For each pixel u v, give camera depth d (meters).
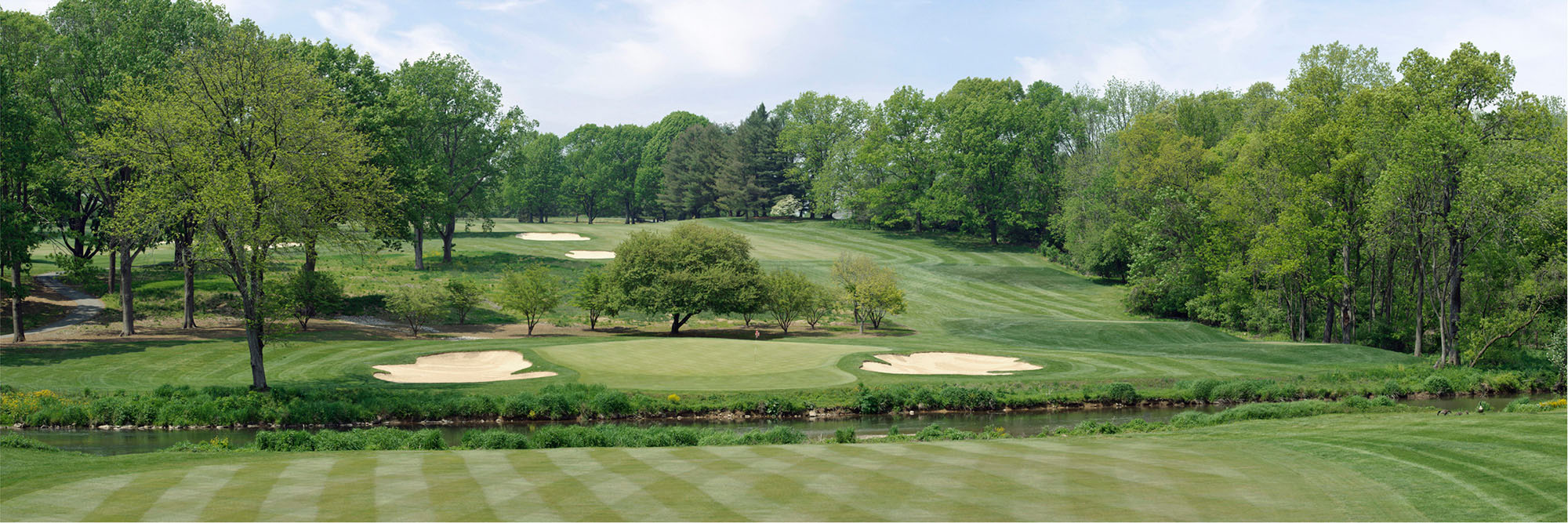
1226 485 12.16
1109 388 34.22
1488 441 15.80
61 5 45.31
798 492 11.79
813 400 31.48
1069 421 29.97
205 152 29.58
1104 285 74.31
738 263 55.44
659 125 162.88
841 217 119.38
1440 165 39.44
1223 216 55.28
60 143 41.59
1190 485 12.15
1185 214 61.12
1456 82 41.81
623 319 60.09
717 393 31.70
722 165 126.31
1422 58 43.25
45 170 40.00
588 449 17.73
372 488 12.37
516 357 39.94
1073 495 11.42
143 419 27.39
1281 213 49.62
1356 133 45.88
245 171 29.17
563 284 67.06
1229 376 37.41
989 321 59.56
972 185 93.62
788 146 119.81
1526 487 11.93
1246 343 48.59
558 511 10.67
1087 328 55.12
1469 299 46.75
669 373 35.84
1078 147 94.06
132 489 12.27
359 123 50.44
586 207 145.38
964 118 90.94
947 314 64.12
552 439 22.41
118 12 46.00
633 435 23.39
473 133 71.69
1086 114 95.31
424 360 39.12
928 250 91.25
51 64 41.56
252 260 30.00
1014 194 92.19
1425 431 17.62
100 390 29.89
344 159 32.22
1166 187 62.28
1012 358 42.16
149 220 29.91
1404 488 12.02
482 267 71.25
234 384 31.91
